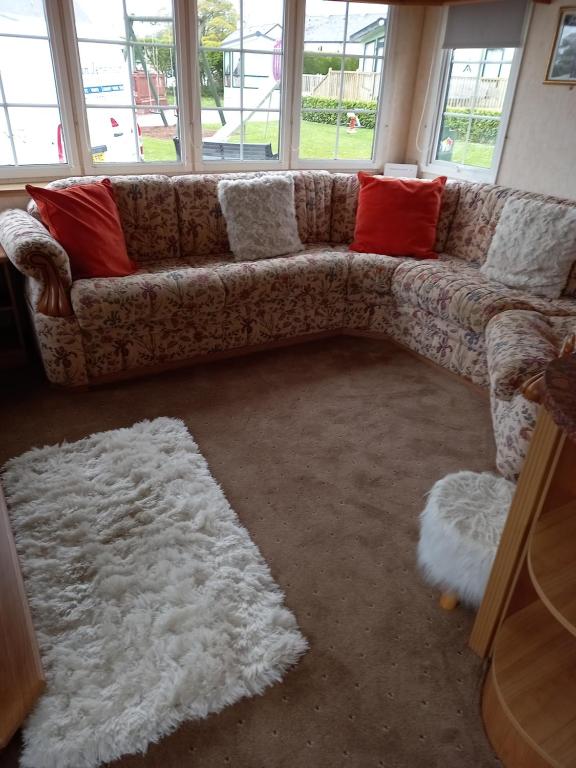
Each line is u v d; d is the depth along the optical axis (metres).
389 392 2.63
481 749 1.19
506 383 1.73
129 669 1.30
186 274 2.56
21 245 2.20
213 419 2.35
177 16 3.01
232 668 1.31
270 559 1.66
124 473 1.96
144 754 1.15
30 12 2.74
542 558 1.07
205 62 3.21
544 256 2.66
